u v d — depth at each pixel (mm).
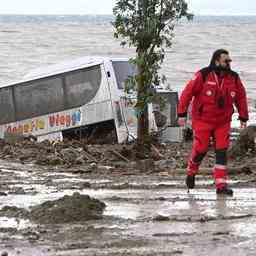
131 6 24609
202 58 119750
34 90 33750
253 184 17031
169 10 24625
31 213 12969
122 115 31250
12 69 91375
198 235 11375
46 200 14703
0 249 10664
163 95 31578
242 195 15258
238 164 21500
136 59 24781
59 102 32938
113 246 10750
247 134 23828
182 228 11883
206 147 15648
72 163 22625
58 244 10906
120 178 18625
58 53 122812
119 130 31156
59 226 12133
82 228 11914
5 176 19266
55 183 17625
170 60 113000
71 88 32625
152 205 14016
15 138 32125
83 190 16250
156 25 24484
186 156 24094
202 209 13539
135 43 24781
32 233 11586
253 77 86000
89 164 22281
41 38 173000
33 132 33750
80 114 32312
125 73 31750
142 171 20172
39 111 33562
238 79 15359
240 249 10508
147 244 10852
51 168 21422
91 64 32062
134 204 14117
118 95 31406
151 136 26016
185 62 110000
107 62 31703
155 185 16859
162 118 31359
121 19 24766
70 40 164250
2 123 34625
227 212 13188
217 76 15203
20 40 160500
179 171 19812
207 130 15477
